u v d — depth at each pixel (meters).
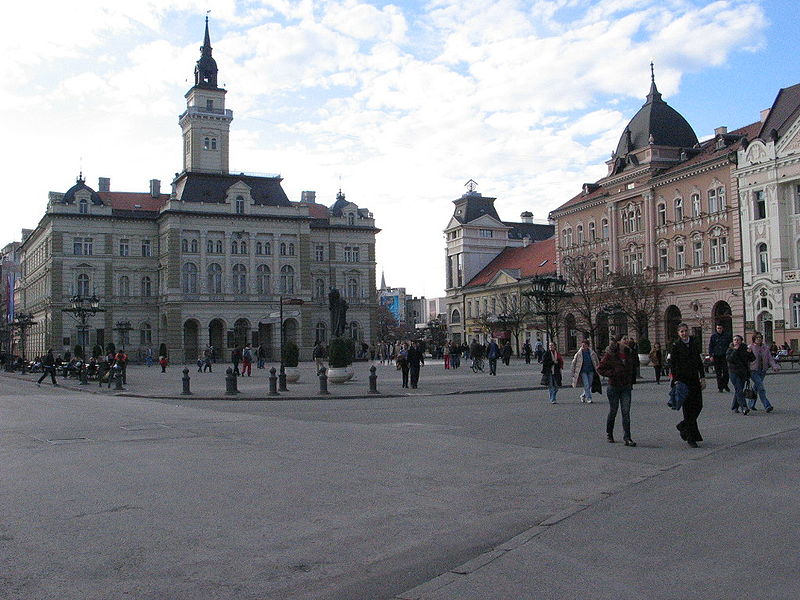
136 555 7.74
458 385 35.44
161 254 98.69
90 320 96.88
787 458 12.54
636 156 72.31
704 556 7.21
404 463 13.02
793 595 6.13
